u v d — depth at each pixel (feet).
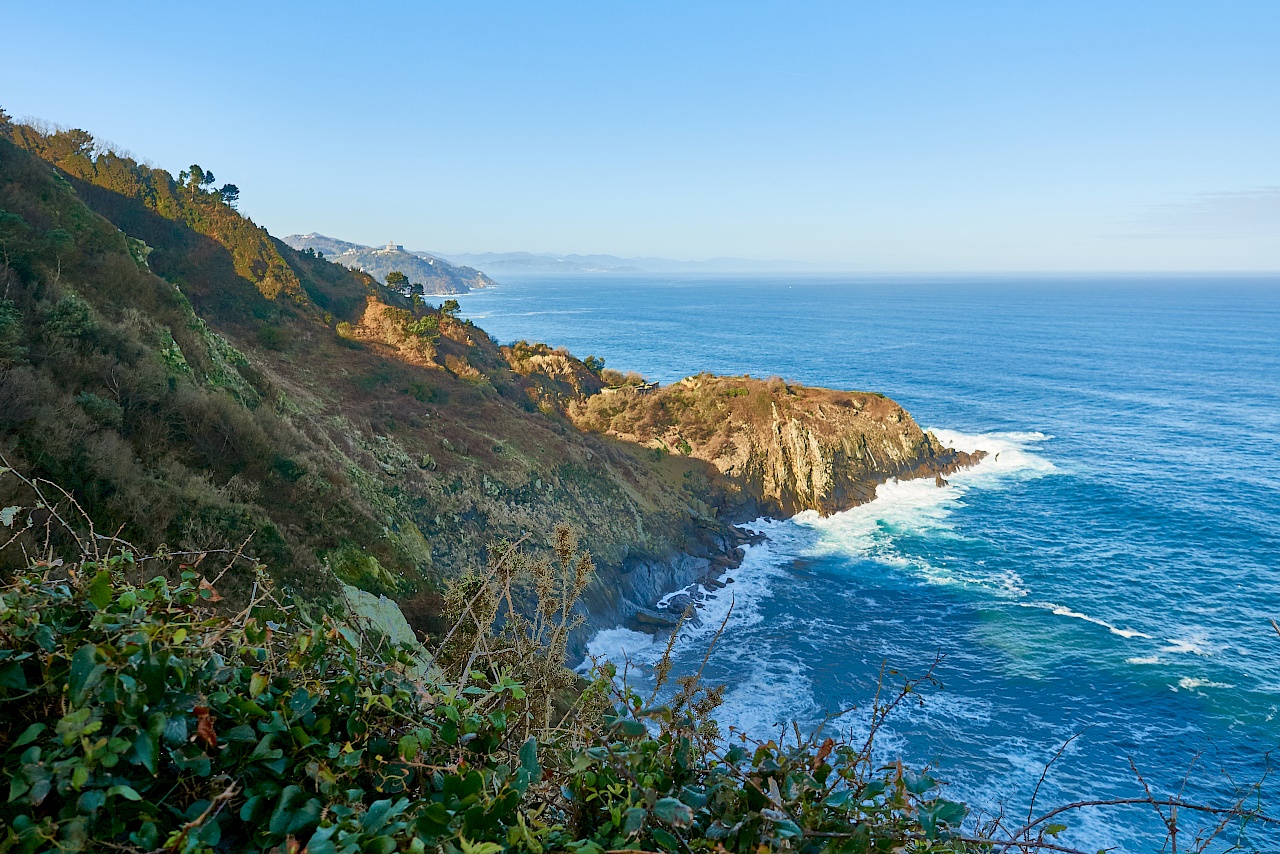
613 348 651.25
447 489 137.90
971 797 86.99
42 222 100.99
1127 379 441.27
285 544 72.69
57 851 7.30
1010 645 128.26
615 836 9.46
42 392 65.41
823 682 115.03
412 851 7.70
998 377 451.12
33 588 9.43
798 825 8.94
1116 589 152.25
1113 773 92.27
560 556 15.90
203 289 181.57
